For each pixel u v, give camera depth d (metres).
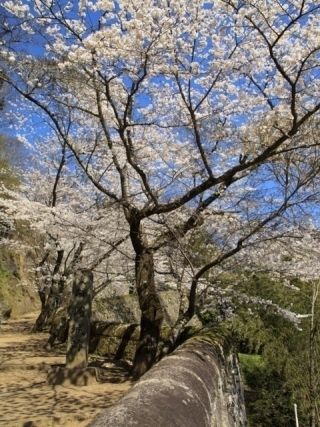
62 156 11.40
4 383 7.50
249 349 9.62
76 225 8.45
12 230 15.52
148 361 7.34
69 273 11.63
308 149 6.32
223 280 7.90
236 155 7.30
